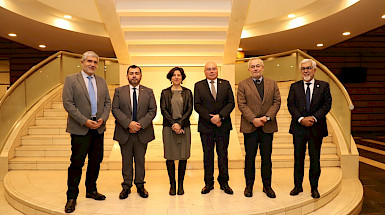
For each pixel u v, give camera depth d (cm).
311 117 278
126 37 449
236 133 481
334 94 479
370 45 984
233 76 512
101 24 738
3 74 984
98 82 283
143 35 450
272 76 746
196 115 571
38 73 555
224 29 430
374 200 348
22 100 503
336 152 440
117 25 403
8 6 561
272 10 705
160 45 479
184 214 252
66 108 260
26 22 638
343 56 995
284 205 270
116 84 772
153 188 327
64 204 278
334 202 315
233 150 439
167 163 303
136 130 285
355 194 342
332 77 475
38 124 517
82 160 267
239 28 414
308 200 283
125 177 295
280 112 585
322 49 946
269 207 265
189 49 481
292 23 708
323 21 656
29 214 284
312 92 288
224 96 302
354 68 955
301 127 290
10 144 436
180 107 297
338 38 803
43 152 443
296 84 297
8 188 329
